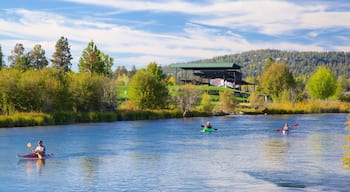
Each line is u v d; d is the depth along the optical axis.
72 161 44.47
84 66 171.38
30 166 41.72
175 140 63.31
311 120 111.75
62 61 196.62
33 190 32.56
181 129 81.44
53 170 39.84
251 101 152.38
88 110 108.94
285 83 183.62
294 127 88.19
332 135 71.50
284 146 56.81
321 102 169.50
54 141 60.34
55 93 99.31
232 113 143.25
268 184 34.25
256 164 42.91
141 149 53.22
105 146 55.62
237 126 91.00
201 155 48.59
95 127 83.81
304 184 34.22
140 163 43.31
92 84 108.50
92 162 43.84
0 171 39.31
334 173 38.31
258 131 79.00
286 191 32.06
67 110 102.19
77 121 97.12
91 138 64.44
